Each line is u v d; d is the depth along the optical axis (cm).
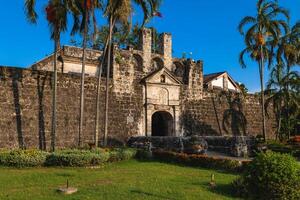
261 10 3425
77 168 1914
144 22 2681
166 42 4097
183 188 1418
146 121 3378
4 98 2645
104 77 3188
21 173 1683
